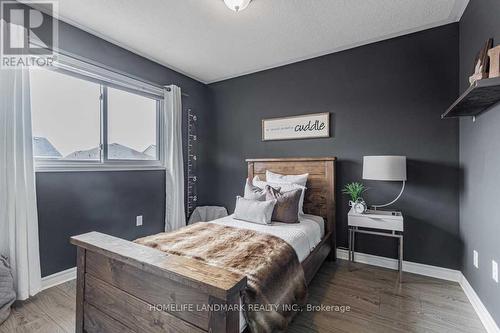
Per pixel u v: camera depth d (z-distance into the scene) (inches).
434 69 94.9
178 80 138.5
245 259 57.4
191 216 146.3
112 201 106.4
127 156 115.6
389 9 83.2
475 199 74.6
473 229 76.4
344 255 111.6
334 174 111.1
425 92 96.4
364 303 76.0
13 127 74.9
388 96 103.4
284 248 67.1
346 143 112.3
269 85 134.3
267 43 106.5
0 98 73.3
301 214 106.7
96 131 103.1
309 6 81.3
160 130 129.8
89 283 57.2
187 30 96.0
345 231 112.2
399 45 101.3
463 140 86.0
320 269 100.6
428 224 95.7
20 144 75.8
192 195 148.4
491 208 63.4
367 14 86.0
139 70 116.8
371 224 94.2
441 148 93.5
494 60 52.9
